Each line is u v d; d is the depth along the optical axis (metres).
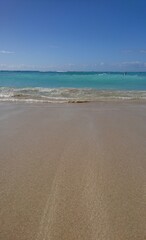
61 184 3.87
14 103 12.91
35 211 3.15
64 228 2.83
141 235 2.72
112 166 4.58
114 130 7.16
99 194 3.57
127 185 3.85
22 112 10.07
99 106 12.10
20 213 3.10
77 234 2.74
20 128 7.32
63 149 5.48
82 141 6.07
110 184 3.88
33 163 4.68
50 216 3.05
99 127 7.52
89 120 8.57
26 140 6.11
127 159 4.92
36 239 2.66
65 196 3.51
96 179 4.05
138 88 27.16
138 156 5.09
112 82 43.47
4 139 6.19
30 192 3.61
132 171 4.36
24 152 5.26
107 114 9.80
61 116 9.27
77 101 13.84
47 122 8.17
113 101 14.10
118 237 2.69
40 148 5.52
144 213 3.11
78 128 7.38
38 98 15.16
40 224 2.90
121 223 2.92
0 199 3.42
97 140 6.17
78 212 3.13
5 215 3.06
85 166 4.57
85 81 47.28
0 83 38.34
